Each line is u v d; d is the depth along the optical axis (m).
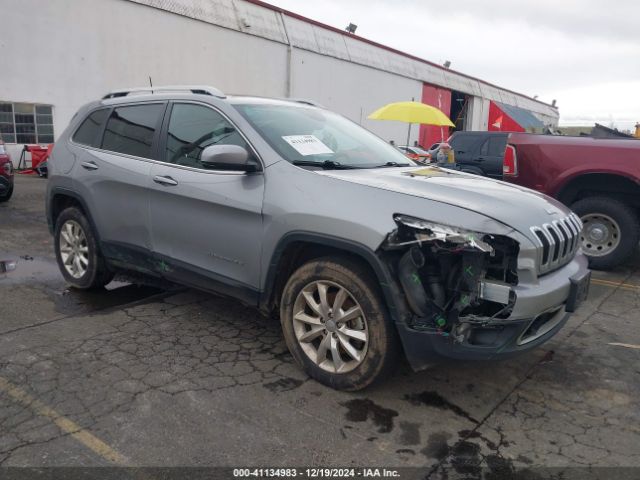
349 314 3.12
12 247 6.68
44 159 14.15
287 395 3.18
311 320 3.32
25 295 4.84
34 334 3.95
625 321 4.70
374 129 27.03
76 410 2.93
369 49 26.31
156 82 16.88
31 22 13.95
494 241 2.86
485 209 2.90
